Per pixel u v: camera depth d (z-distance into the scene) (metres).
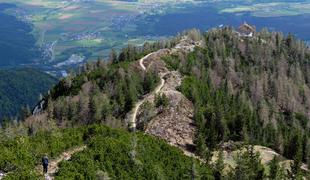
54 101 185.62
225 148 137.38
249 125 159.88
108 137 96.62
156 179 89.44
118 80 186.00
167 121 141.25
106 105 160.62
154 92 176.12
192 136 135.50
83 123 159.25
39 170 79.94
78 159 83.69
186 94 175.00
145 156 95.94
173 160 101.94
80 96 177.50
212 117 146.12
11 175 71.94
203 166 107.88
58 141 91.44
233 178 110.25
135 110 158.38
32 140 89.38
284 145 157.88
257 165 120.00
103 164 85.75
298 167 130.62
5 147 82.62
